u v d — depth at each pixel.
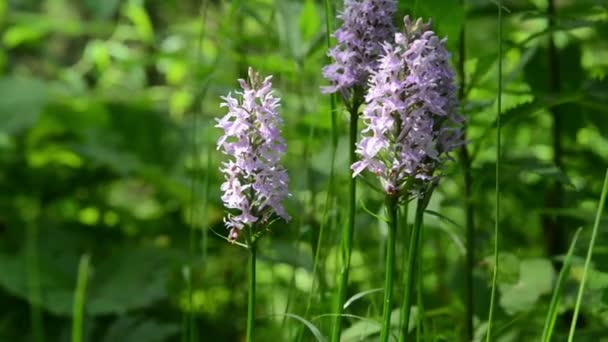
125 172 1.45
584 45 1.18
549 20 0.98
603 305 0.82
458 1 0.82
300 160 1.11
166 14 1.88
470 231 0.86
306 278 1.20
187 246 1.41
